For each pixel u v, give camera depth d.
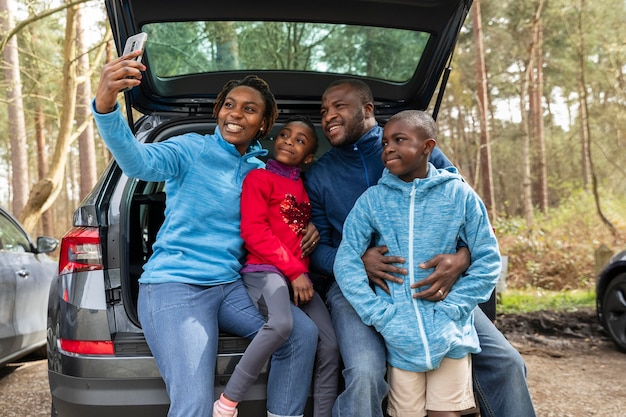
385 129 2.30
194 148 2.25
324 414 2.20
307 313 2.32
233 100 2.31
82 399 2.12
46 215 18.91
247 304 2.22
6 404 3.78
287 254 2.28
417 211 2.24
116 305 2.24
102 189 2.42
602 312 5.32
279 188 2.38
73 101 9.48
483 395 2.31
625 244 12.30
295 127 2.45
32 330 4.42
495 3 18.05
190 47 2.93
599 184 16.88
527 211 16.33
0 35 10.65
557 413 3.55
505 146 25.09
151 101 3.09
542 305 7.37
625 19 13.77
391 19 2.88
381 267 2.23
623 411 3.56
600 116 17.45
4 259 4.15
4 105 18.19
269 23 2.92
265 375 2.18
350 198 2.55
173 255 2.21
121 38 2.73
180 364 2.01
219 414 2.05
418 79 3.21
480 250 2.25
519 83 20.78
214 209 2.24
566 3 14.40
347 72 3.22
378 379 2.12
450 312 2.14
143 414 2.11
